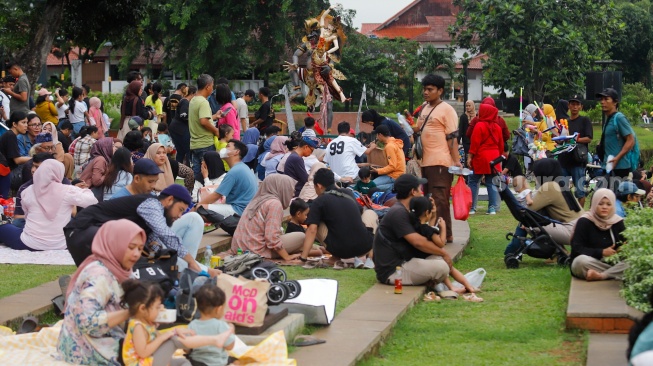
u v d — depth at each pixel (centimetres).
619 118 2122
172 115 3038
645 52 9044
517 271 1781
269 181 1808
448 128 1908
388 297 1490
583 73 5300
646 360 766
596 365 1122
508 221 2495
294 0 6450
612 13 5431
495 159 2388
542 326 1352
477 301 1533
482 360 1191
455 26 5534
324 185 1772
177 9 6031
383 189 2258
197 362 1020
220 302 1031
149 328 1002
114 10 3844
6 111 2592
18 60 3497
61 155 2148
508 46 5203
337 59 3494
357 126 3919
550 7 5238
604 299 1364
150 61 7738
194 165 2550
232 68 6372
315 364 1101
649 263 1327
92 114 3019
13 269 1616
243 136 2858
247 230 1792
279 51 6444
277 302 1229
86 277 1020
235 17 6216
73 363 1020
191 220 1463
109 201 1295
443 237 1705
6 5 3728
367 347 1189
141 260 1233
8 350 1077
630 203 1927
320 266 1753
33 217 1789
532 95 5338
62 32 3925
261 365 1033
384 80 7206
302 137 2295
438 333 1333
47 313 1318
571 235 1678
